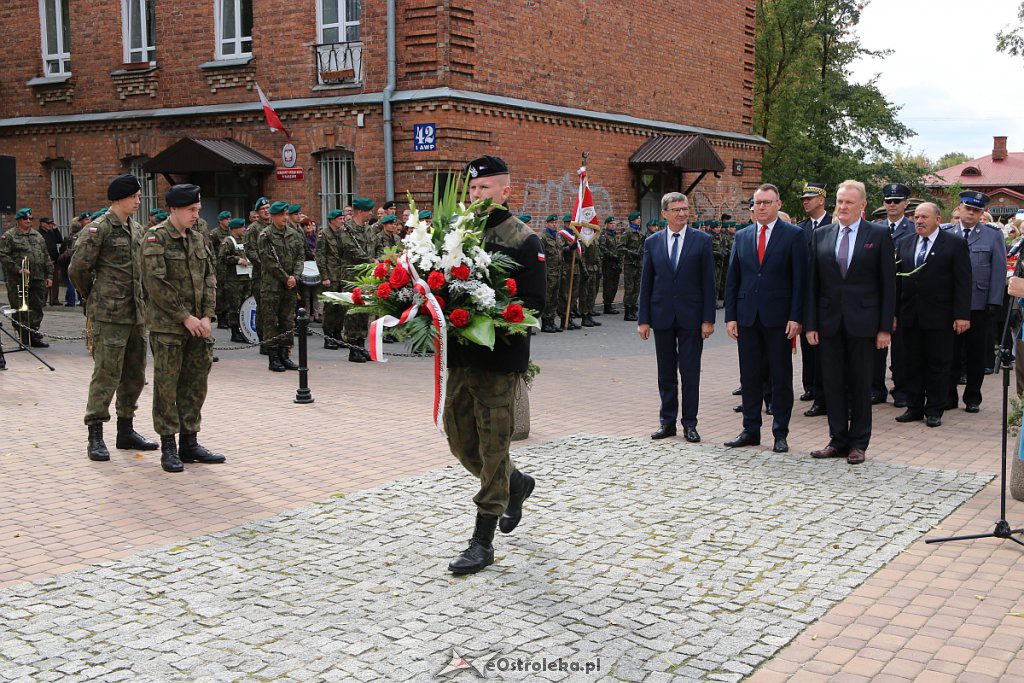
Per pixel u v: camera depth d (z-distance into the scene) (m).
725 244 22.81
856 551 5.52
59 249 19.75
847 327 7.60
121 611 4.64
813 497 6.63
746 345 8.12
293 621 4.53
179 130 19.52
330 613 4.62
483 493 5.21
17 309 13.38
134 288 7.68
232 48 18.91
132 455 7.83
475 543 5.21
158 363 7.21
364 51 17.20
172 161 17.88
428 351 4.98
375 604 4.73
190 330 7.21
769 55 34.03
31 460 7.61
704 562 5.34
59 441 8.29
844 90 33.56
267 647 4.24
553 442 8.35
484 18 17.34
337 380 11.71
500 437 5.18
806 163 33.94
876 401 10.57
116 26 20.08
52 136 21.27
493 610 4.66
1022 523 6.04
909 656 4.18
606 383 11.68
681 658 4.15
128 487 6.85
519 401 8.31
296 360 13.46
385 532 5.85
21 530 5.86
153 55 19.86
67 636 4.35
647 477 7.16
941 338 9.17
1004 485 5.62
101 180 20.75
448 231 5.04
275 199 18.50
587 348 15.05
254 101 18.55
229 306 15.45
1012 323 11.71
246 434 8.62
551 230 17.19
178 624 4.49
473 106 17.09
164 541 5.68
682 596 4.86
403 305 5.05
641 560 5.37
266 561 5.34
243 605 4.72
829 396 7.82
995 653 4.20
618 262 19.84
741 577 5.11
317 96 17.78
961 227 10.45
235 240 15.38
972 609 4.69
